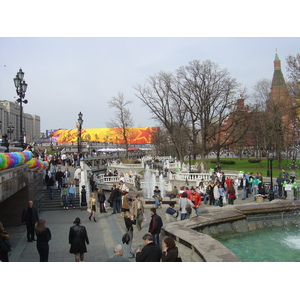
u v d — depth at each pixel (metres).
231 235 12.71
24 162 14.49
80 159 39.38
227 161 58.12
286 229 13.80
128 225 10.82
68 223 16.47
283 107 40.78
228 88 45.03
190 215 13.61
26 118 157.50
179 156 54.25
